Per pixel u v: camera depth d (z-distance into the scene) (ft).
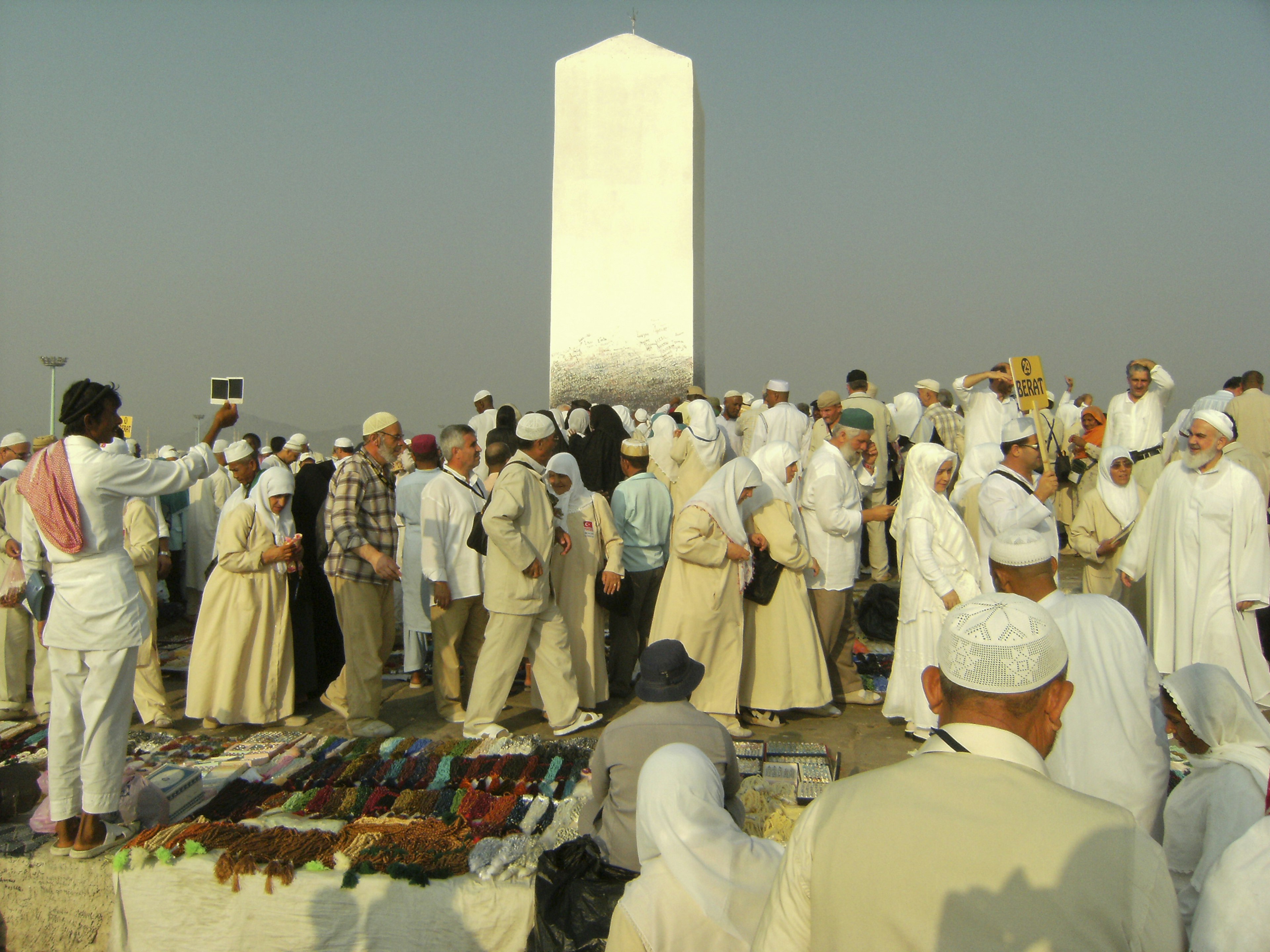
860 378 33.19
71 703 13.58
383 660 19.36
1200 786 9.73
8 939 13.69
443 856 13.15
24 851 13.87
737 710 18.84
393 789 15.72
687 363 45.60
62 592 13.39
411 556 22.66
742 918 8.76
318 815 14.80
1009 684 6.11
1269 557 17.75
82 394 13.57
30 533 14.06
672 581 18.81
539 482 18.45
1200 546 17.94
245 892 13.11
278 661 19.49
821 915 5.66
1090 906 5.13
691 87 45.50
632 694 22.11
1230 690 9.66
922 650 18.11
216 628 19.12
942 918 5.24
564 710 18.66
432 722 19.89
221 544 19.13
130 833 14.35
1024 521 16.56
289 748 17.70
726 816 9.20
